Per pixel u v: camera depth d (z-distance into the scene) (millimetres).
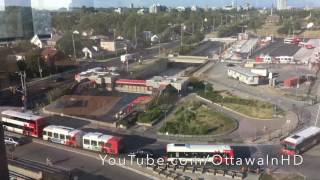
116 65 81375
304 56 91250
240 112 49438
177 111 49812
